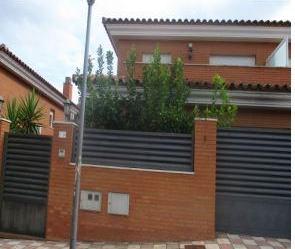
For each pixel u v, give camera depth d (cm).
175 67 787
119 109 768
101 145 691
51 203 695
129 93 777
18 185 725
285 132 652
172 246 613
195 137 654
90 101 763
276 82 1021
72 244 545
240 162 656
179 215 644
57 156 702
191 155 661
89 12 577
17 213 719
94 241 664
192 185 645
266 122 945
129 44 1283
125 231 657
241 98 905
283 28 1182
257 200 645
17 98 1330
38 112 1056
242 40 1248
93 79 785
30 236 704
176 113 738
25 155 730
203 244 603
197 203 641
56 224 690
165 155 670
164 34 1238
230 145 661
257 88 884
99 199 672
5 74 1245
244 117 949
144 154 676
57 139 706
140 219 655
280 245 592
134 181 663
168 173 654
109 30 1245
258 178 650
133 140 683
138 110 759
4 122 744
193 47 1270
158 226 648
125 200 663
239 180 653
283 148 651
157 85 743
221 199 653
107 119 761
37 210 710
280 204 641
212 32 1222
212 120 652
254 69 1031
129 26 1226
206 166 645
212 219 634
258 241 613
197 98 906
